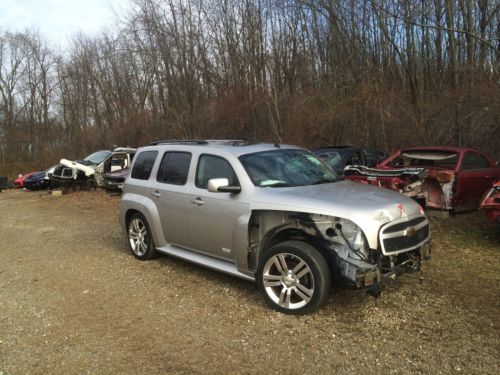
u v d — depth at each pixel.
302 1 17.84
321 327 4.27
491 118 11.06
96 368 3.73
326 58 18.64
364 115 14.95
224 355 3.85
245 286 5.48
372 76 16.28
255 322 4.45
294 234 4.77
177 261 6.76
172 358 3.84
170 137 21.08
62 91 36.09
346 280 4.20
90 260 7.13
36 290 5.79
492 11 14.12
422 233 4.75
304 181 5.34
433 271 5.75
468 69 12.77
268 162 5.39
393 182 8.05
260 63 18.58
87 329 4.49
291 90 18.31
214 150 5.62
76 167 17.67
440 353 3.73
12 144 37.72
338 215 4.28
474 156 9.18
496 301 4.74
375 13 15.90
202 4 19.78
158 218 6.36
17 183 23.72
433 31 16.08
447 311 4.52
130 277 6.09
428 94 14.79
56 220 11.57
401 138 13.70
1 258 7.69
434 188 8.73
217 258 5.48
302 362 3.68
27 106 40.31
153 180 6.52
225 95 18.62
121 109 26.52
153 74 22.27
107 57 26.91
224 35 19.72
